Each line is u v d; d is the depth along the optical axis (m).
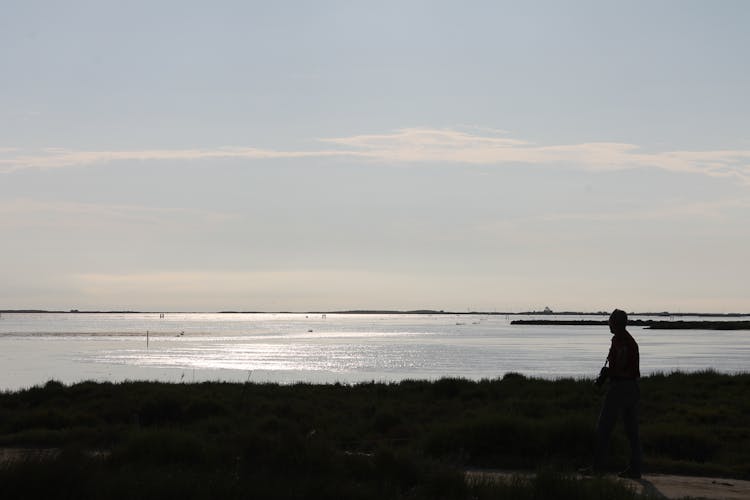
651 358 84.69
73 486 11.48
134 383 36.84
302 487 11.59
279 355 97.19
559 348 115.00
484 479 12.83
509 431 17.70
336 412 27.42
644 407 27.25
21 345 127.69
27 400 31.50
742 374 38.91
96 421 24.94
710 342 137.38
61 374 64.12
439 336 181.38
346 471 12.96
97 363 80.31
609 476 14.04
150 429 18.73
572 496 11.62
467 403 29.97
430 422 24.70
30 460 12.05
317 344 133.75
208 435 19.62
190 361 84.06
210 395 30.06
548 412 25.11
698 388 33.34
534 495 11.66
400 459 13.25
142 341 146.88
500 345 127.31
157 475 12.14
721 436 20.59
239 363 80.44
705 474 15.67
